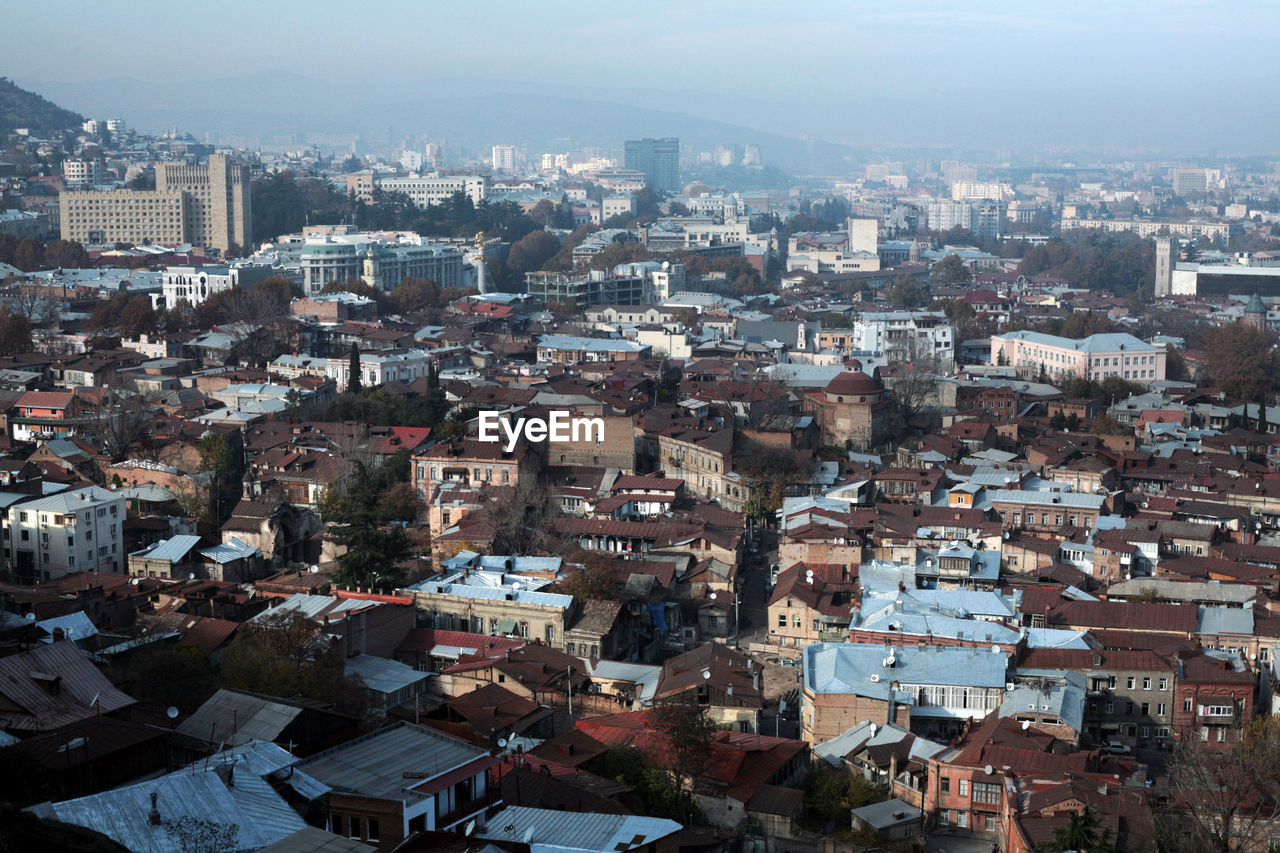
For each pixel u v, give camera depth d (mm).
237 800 114625
